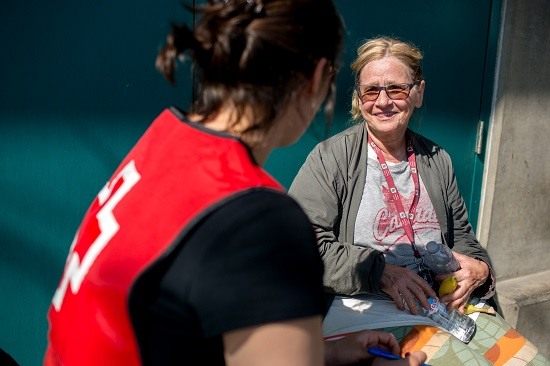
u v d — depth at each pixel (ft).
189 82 9.02
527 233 12.92
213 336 3.22
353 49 10.06
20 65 7.84
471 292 8.69
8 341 8.58
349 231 8.57
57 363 3.86
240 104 3.72
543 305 12.55
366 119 8.59
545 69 12.10
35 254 8.50
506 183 12.29
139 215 3.56
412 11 10.46
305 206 8.48
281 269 3.26
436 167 8.91
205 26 3.77
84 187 8.60
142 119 8.77
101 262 3.56
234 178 3.45
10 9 7.63
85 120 8.40
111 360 3.51
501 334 8.27
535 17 11.68
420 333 7.35
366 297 8.20
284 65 3.67
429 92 11.03
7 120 7.91
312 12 3.74
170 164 3.70
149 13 8.49
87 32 8.14
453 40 11.01
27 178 8.21
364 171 8.58
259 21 3.61
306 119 4.09
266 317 3.18
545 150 12.57
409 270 8.14
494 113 11.84
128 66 8.51
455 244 9.21
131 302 3.35
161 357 3.40
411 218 8.66
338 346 5.77
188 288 3.26
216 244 3.25
